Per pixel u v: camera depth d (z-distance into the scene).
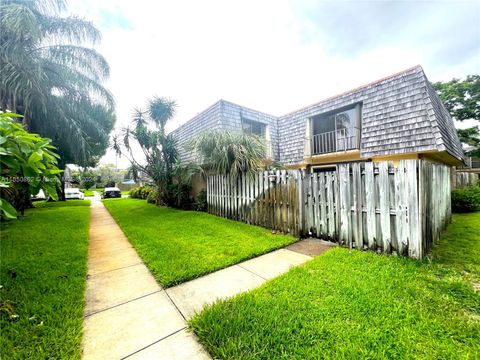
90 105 8.99
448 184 5.20
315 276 2.42
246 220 5.46
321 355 1.39
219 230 4.67
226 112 8.37
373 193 3.21
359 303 1.89
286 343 1.49
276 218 4.59
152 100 10.07
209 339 1.55
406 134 6.02
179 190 8.99
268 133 9.98
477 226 4.87
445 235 4.09
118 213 8.02
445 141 5.72
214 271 2.75
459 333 1.53
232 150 5.82
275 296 2.04
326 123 9.13
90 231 5.16
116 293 2.26
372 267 2.62
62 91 8.03
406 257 2.87
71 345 1.51
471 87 12.68
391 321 1.66
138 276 2.66
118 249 3.72
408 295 2.00
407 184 2.89
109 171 35.06
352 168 3.45
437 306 1.84
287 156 10.04
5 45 6.21
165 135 9.86
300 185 4.12
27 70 6.48
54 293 2.19
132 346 1.54
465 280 2.31
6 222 6.04
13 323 1.70
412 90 6.01
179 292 2.27
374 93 6.87
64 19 7.11
